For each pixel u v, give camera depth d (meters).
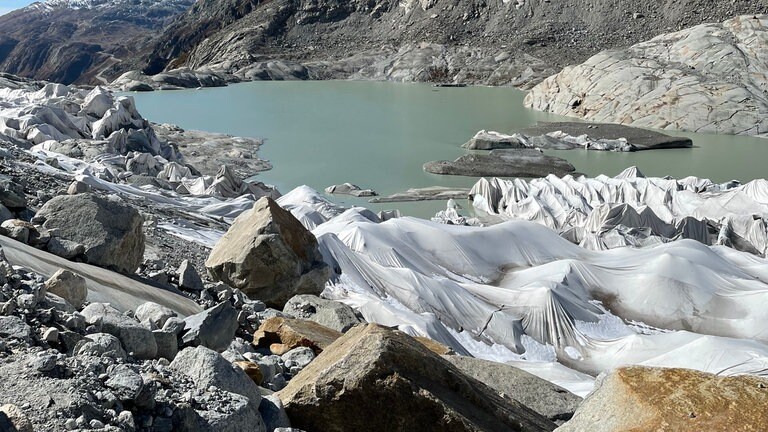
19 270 7.08
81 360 4.85
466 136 64.75
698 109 68.44
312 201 33.34
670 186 40.06
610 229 33.06
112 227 10.08
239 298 11.81
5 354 4.85
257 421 5.15
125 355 5.63
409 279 22.92
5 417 3.80
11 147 22.89
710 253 26.61
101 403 4.44
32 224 9.63
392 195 44.72
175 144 56.44
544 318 22.39
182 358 5.54
